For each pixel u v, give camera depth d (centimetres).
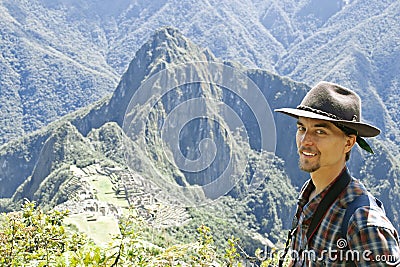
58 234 361
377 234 188
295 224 228
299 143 218
